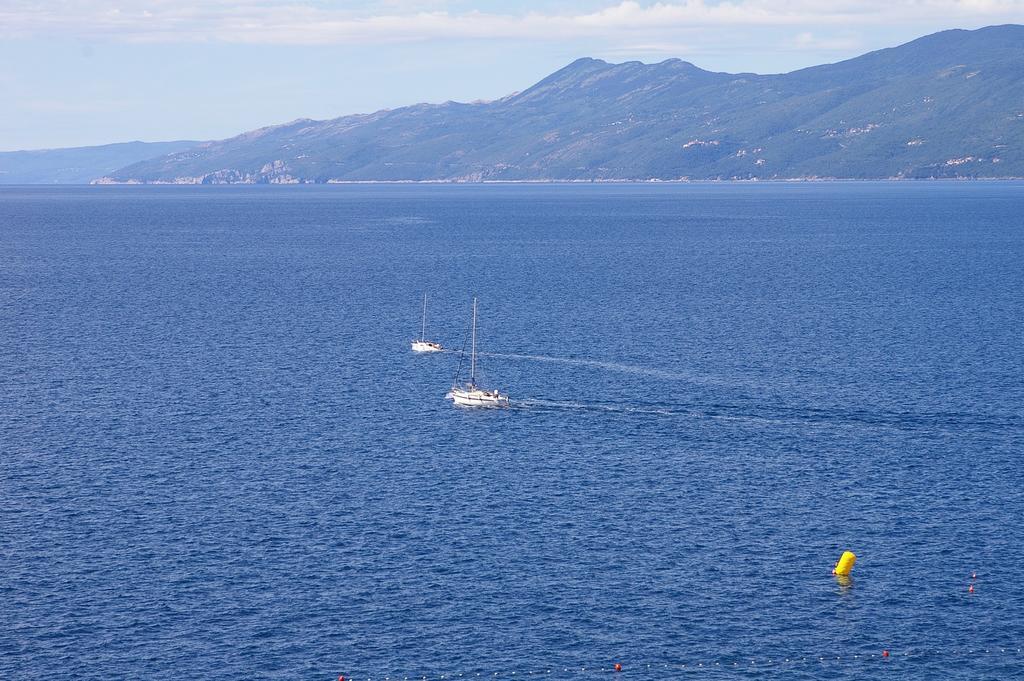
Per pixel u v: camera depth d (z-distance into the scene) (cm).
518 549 16662
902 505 18450
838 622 14588
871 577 15800
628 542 16950
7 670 13288
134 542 16800
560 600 15075
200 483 19362
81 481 19388
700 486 19362
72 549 16525
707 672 13438
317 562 16150
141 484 19275
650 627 14425
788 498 18775
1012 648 13975
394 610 14775
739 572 15938
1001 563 16225
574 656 13750
